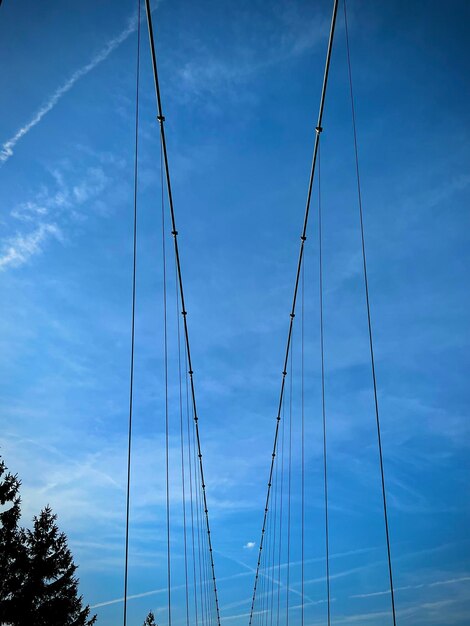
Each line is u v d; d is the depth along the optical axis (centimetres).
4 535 2614
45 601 2698
